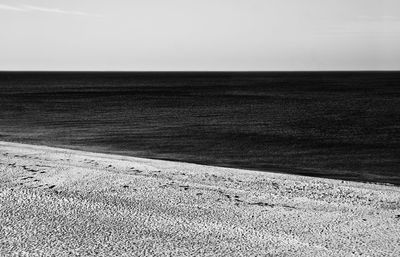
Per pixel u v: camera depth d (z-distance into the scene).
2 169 20.50
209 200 16.45
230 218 14.63
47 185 18.06
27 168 20.78
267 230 13.63
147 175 20.08
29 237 12.82
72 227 13.66
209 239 12.88
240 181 19.25
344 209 15.64
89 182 18.59
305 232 13.51
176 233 13.31
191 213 15.05
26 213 14.80
